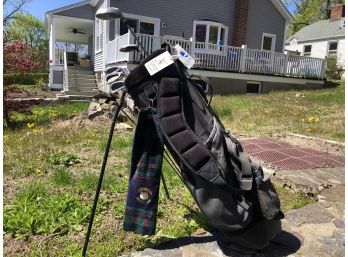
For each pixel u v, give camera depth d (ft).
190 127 8.36
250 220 8.30
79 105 42.39
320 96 43.88
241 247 8.91
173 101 8.14
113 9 8.57
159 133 8.27
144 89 8.26
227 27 60.03
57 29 71.82
